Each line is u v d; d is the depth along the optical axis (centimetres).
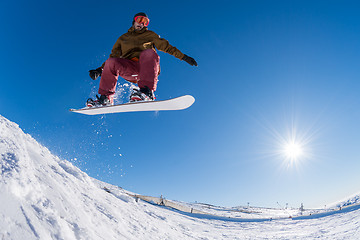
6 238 104
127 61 377
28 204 140
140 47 380
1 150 167
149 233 393
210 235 922
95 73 400
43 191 186
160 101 344
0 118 250
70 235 153
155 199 2019
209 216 2209
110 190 706
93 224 225
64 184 268
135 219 447
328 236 970
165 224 683
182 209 2144
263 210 5512
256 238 1022
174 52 370
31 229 122
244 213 3712
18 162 164
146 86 348
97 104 381
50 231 136
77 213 207
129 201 702
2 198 122
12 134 214
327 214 2305
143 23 387
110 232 251
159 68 382
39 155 300
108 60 373
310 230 1264
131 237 296
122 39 391
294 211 5341
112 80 376
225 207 5894
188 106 361
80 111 401
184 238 605
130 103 355
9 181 135
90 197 338
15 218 119
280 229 1432
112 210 367
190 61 371
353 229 1034
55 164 339
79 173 435
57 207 179
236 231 1274
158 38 376
